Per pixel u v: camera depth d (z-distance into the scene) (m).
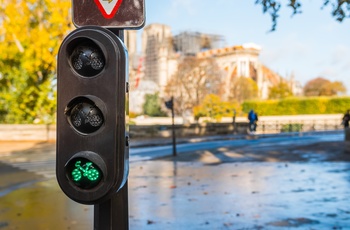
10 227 6.21
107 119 1.75
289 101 59.12
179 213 6.89
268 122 50.31
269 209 7.08
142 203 7.73
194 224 6.19
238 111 53.66
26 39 25.89
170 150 20.09
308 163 13.84
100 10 2.00
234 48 127.75
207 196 8.32
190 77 64.31
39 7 25.95
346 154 16.20
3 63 27.73
